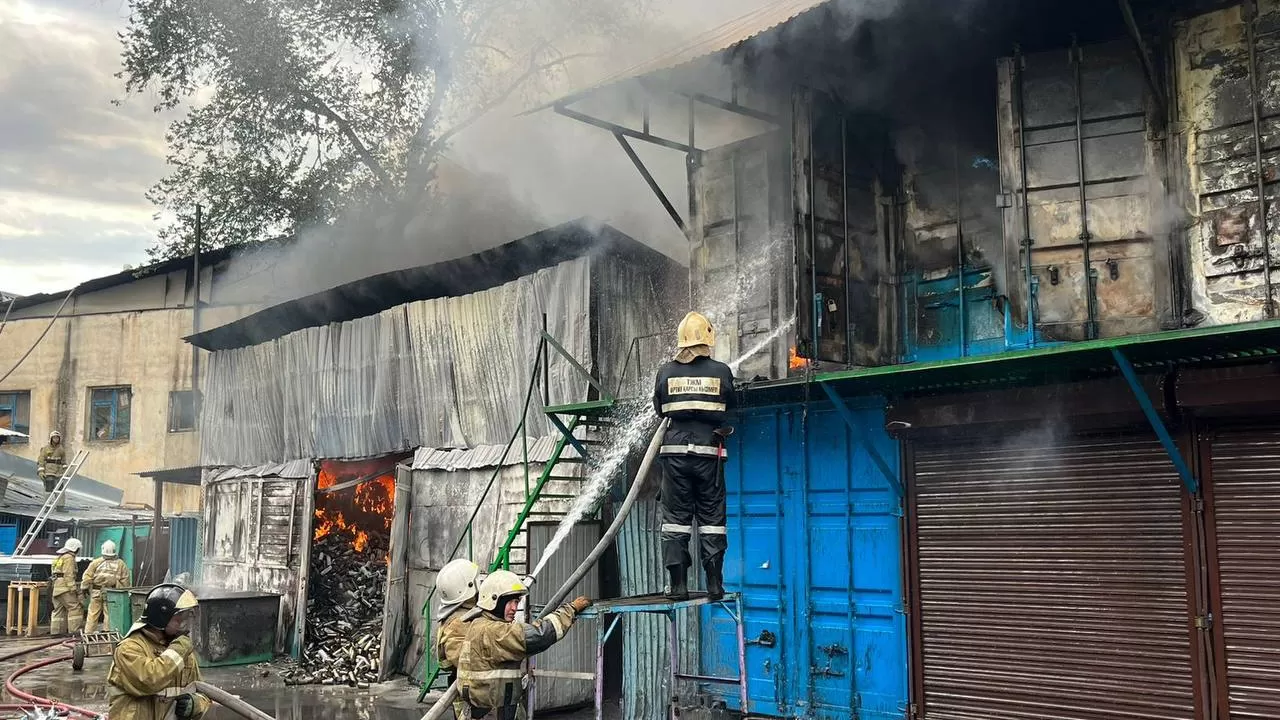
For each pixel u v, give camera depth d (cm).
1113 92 959
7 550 2372
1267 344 710
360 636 1551
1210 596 786
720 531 718
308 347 1773
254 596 1594
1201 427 801
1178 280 902
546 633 642
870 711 962
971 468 927
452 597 670
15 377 3048
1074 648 853
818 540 1017
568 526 1154
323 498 1761
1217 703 776
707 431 720
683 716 1057
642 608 693
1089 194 962
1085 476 862
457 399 1482
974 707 901
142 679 589
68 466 2467
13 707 1148
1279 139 855
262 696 1280
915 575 948
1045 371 831
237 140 2467
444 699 641
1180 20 920
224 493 1922
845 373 890
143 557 2375
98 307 3039
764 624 1045
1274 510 766
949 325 1174
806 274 1113
